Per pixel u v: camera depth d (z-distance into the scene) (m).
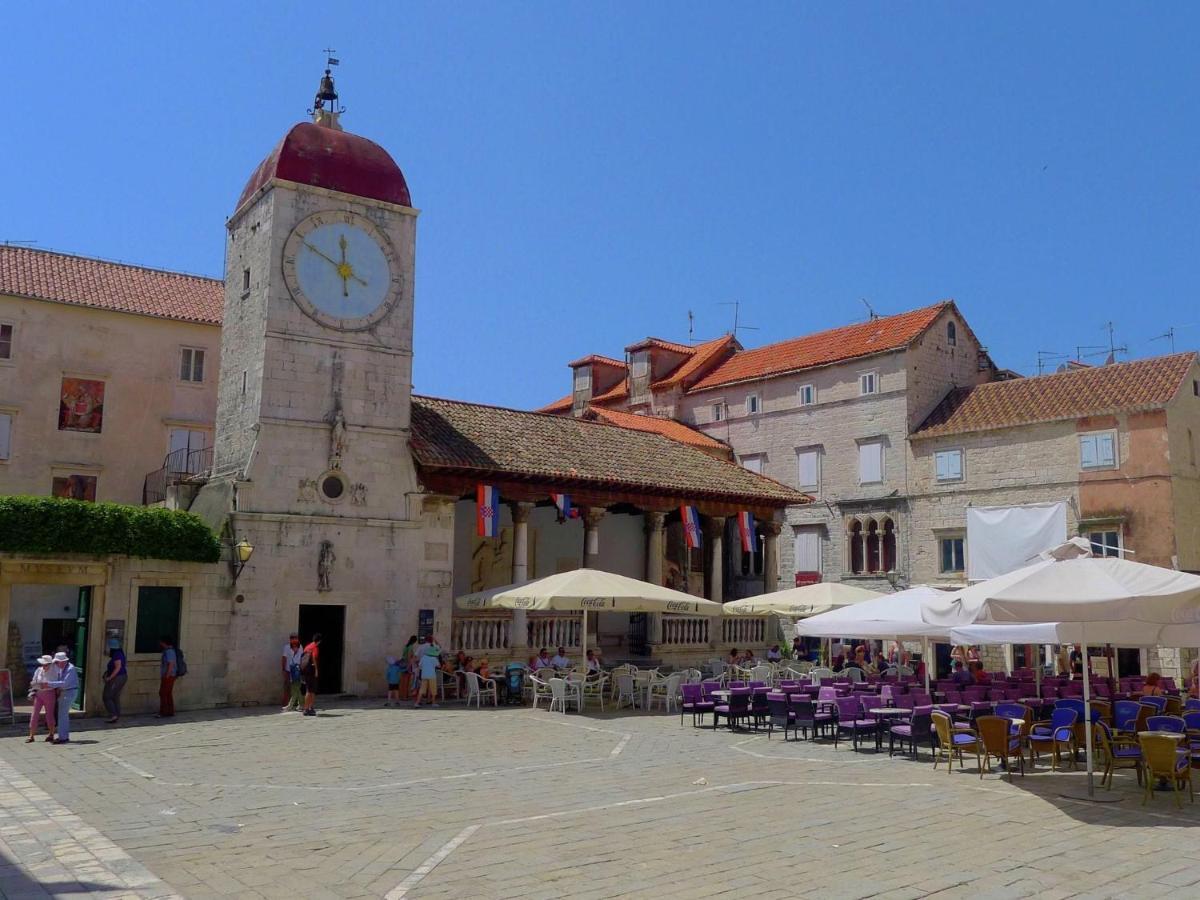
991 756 18.59
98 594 24.84
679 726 23.47
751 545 38.72
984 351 47.31
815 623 23.03
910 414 43.28
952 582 40.91
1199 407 37.91
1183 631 17.20
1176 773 14.20
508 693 27.95
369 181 30.28
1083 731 19.20
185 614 25.88
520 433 35.62
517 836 12.11
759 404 49.47
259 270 28.98
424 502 30.17
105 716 24.36
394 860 10.98
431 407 34.72
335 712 25.38
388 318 30.11
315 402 28.53
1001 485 40.00
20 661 33.25
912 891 9.97
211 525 28.06
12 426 36.94
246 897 9.63
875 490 44.06
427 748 19.48
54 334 38.12
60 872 10.48
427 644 27.62
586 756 18.66
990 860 11.19
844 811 13.76
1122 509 36.56
